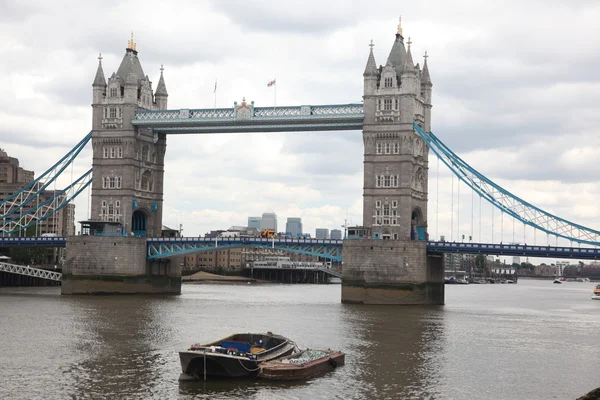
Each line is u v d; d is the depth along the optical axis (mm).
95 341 83562
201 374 63688
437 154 152375
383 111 148500
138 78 171375
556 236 142000
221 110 161750
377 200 148500
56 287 190375
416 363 72750
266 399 57812
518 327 104250
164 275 171125
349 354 76750
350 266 143750
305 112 154750
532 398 59719
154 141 172750
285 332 92625
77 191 172500
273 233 182875
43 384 61844
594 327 106125
